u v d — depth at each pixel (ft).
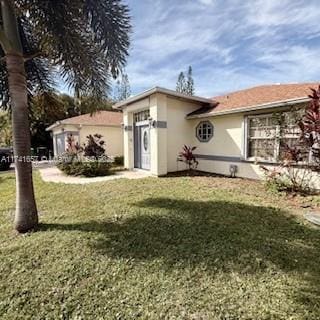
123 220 16.74
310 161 23.02
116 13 16.69
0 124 73.10
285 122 25.91
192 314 7.99
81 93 19.30
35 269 10.86
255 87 42.75
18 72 14.67
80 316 8.04
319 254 11.78
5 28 14.19
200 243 13.04
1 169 53.83
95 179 34.55
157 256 11.73
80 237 13.99
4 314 8.26
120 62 17.84
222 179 31.40
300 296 8.75
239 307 8.26
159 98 34.81
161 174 35.76
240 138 32.01
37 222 15.99
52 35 15.39
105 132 58.75
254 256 11.59
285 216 17.11
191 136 39.65
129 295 8.97
